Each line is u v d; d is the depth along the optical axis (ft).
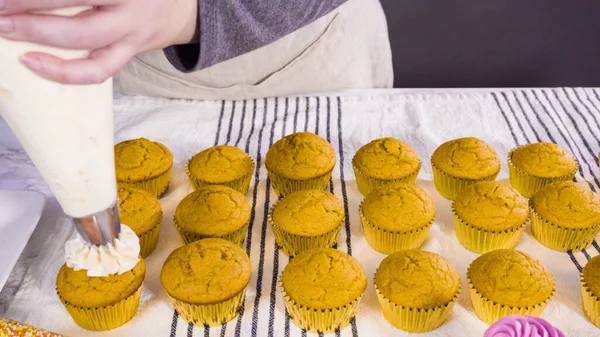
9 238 2.20
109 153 1.45
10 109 1.30
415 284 2.06
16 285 2.21
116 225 1.61
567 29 4.20
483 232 2.31
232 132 2.87
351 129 2.87
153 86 3.10
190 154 2.76
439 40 4.26
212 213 2.32
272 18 2.23
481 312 2.13
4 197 2.32
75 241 1.77
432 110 2.95
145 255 2.35
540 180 2.54
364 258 2.35
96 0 1.31
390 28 4.24
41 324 2.10
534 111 2.93
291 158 2.55
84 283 2.05
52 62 1.25
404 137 2.81
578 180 2.59
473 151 2.57
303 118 2.92
